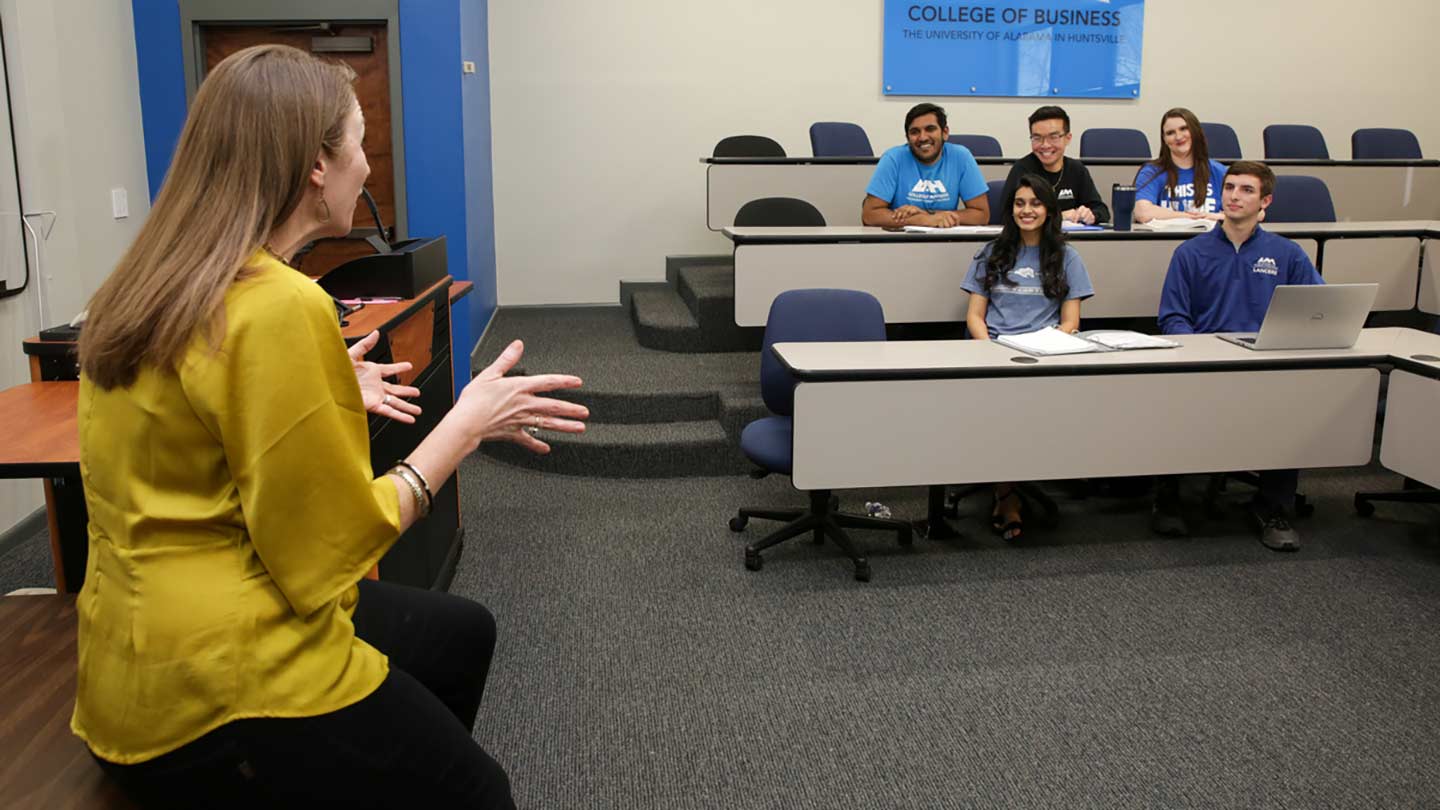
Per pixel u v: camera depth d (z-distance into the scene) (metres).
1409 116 7.20
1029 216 3.59
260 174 1.03
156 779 1.01
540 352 5.07
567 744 2.21
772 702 2.38
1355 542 3.35
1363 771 2.10
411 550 2.51
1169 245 4.16
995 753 2.17
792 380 3.16
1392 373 3.08
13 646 1.56
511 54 6.17
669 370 4.64
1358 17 7.00
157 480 0.99
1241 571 3.12
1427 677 2.47
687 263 6.27
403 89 4.62
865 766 2.12
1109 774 2.09
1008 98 6.73
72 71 3.76
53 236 3.54
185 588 0.98
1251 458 3.10
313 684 1.03
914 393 2.87
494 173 6.30
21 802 1.19
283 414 0.97
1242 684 2.45
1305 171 5.62
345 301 2.49
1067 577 3.08
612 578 3.09
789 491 3.86
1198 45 6.87
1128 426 3.00
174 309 0.95
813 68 6.48
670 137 6.41
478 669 1.50
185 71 4.47
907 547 3.32
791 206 4.70
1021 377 2.91
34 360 2.17
